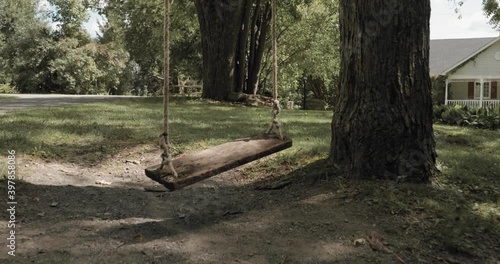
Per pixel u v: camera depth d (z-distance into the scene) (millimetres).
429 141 4730
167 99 3449
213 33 15695
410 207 4000
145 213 4246
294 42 26031
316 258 3246
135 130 7824
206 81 16344
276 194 4688
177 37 21516
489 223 3736
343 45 4867
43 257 3064
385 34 4527
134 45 24219
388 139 4566
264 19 18625
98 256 3168
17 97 18875
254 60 18703
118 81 42688
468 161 5852
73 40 37375
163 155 3406
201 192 5020
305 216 3984
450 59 33156
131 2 22078
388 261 3207
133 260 3145
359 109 4668
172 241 3533
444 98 29953
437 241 3469
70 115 9398
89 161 5977
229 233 3723
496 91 30844
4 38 41750
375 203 4066
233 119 10086
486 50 27969
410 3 4535
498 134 9258
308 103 25766
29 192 4391
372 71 4582
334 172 4820
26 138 6434
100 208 4266
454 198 4273
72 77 36531
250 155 3652
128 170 5793
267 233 3689
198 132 7883
